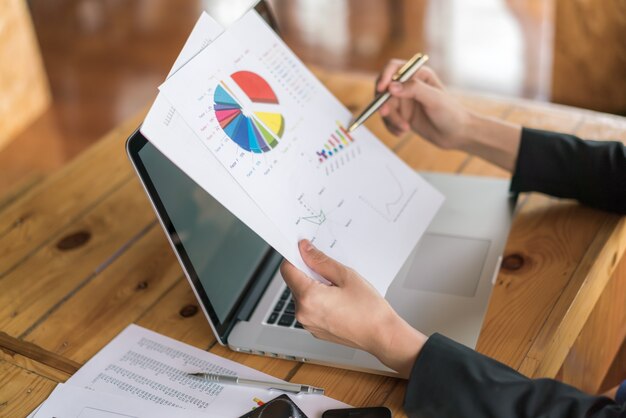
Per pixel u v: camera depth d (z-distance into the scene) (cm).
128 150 89
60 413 90
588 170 115
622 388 112
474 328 99
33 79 293
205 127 90
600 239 112
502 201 121
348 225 99
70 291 111
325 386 93
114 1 371
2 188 257
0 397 94
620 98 193
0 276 115
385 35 331
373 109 113
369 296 90
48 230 124
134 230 123
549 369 98
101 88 309
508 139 119
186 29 343
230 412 90
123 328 104
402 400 91
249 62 100
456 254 111
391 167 108
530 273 108
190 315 106
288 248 92
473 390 84
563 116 140
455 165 131
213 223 103
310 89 107
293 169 97
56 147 278
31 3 372
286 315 103
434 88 120
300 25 343
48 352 101
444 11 345
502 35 324
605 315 135
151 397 92
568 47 193
